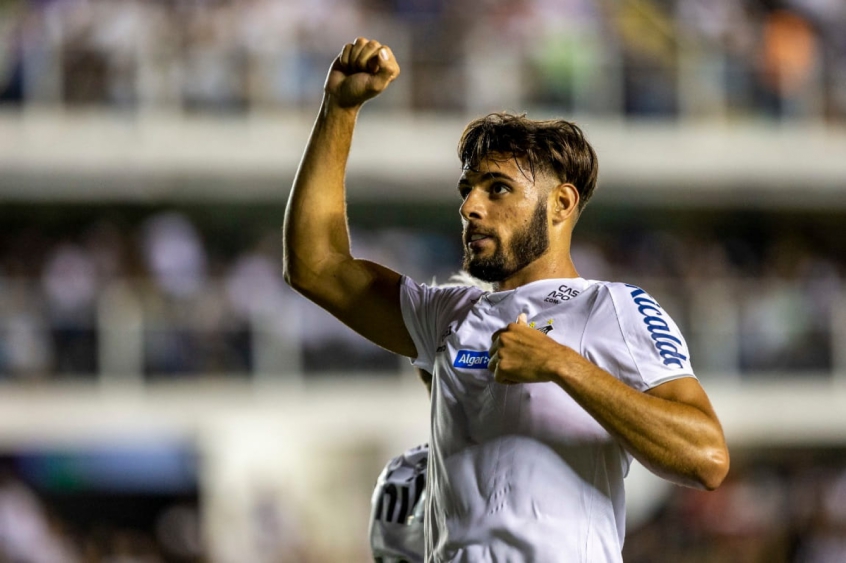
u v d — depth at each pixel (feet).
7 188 135.64
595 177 25.55
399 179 138.82
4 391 125.29
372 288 27.76
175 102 133.28
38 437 127.24
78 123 131.85
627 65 141.59
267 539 132.46
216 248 143.33
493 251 24.64
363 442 136.15
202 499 132.98
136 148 132.16
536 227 24.63
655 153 142.61
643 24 142.92
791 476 140.36
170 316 129.59
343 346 134.62
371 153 136.36
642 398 21.86
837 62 148.25
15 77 130.72
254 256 134.82
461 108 137.39
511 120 25.18
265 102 134.72
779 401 136.56
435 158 137.28
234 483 132.98
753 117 145.89
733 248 152.25
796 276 142.82
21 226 139.03
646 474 136.67
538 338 22.40
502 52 136.77
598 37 140.36
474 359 24.48
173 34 132.36
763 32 146.51
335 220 28.48
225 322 130.93
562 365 22.03
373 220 145.89
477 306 25.26
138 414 128.06
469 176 25.04
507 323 24.53
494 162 24.71
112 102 132.57
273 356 132.26
